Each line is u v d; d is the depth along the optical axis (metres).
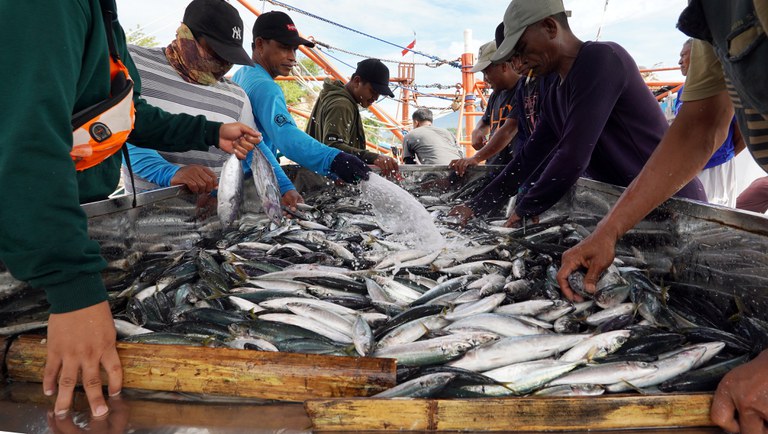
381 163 4.44
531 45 3.02
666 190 2.01
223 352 1.38
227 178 2.74
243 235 3.23
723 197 4.30
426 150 7.33
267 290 2.27
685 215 2.12
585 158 2.87
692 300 2.05
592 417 1.18
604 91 2.76
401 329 1.86
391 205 3.39
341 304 2.18
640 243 2.54
